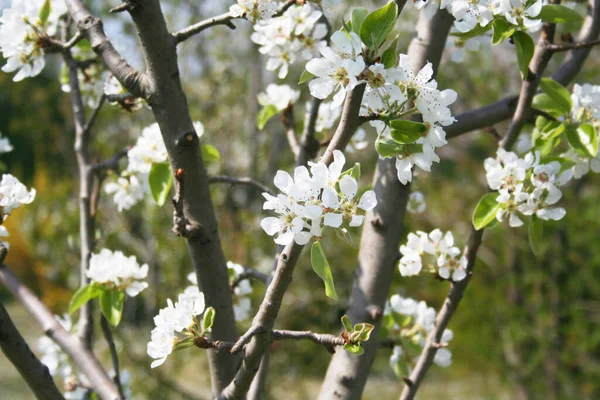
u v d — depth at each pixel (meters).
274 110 1.29
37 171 5.37
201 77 4.26
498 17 1.03
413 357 1.25
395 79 0.91
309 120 1.21
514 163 1.08
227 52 4.14
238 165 4.04
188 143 1.04
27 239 4.12
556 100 1.14
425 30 1.20
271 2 1.07
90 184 1.26
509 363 3.41
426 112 0.94
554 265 3.32
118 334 3.22
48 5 1.13
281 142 3.96
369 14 0.91
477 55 3.30
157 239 3.45
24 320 6.48
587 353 3.39
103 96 1.24
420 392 4.22
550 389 3.33
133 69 1.04
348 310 1.18
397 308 1.25
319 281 3.64
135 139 3.87
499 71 3.41
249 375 0.98
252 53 4.01
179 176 1.00
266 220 0.91
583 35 1.25
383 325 1.25
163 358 0.98
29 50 1.12
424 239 1.14
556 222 1.24
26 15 1.12
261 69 4.03
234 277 1.23
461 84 3.44
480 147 3.75
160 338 0.98
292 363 3.61
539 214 1.07
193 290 1.15
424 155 0.94
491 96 3.29
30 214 4.02
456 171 3.91
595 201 3.27
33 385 1.02
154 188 1.17
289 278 0.93
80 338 1.20
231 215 3.80
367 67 0.91
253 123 3.91
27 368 1.01
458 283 1.13
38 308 1.21
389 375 4.77
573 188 3.32
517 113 1.13
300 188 0.91
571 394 3.34
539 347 3.31
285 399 3.92
